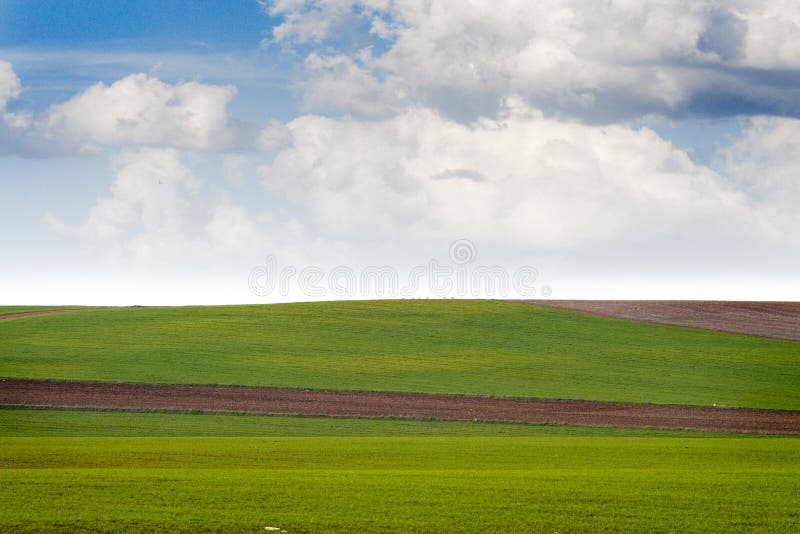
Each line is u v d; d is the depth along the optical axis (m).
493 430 72.88
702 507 36.88
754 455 56.56
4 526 31.59
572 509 36.25
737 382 97.31
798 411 83.12
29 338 112.44
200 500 36.94
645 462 53.06
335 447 59.06
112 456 52.47
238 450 56.72
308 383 91.94
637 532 32.81
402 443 61.88
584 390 91.62
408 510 35.69
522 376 98.38
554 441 64.06
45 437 64.44
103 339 112.88
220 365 99.62
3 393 82.25
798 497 39.19
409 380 94.94
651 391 91.75
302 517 34.09
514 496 38.78
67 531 31.27
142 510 34.62
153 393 84.81
